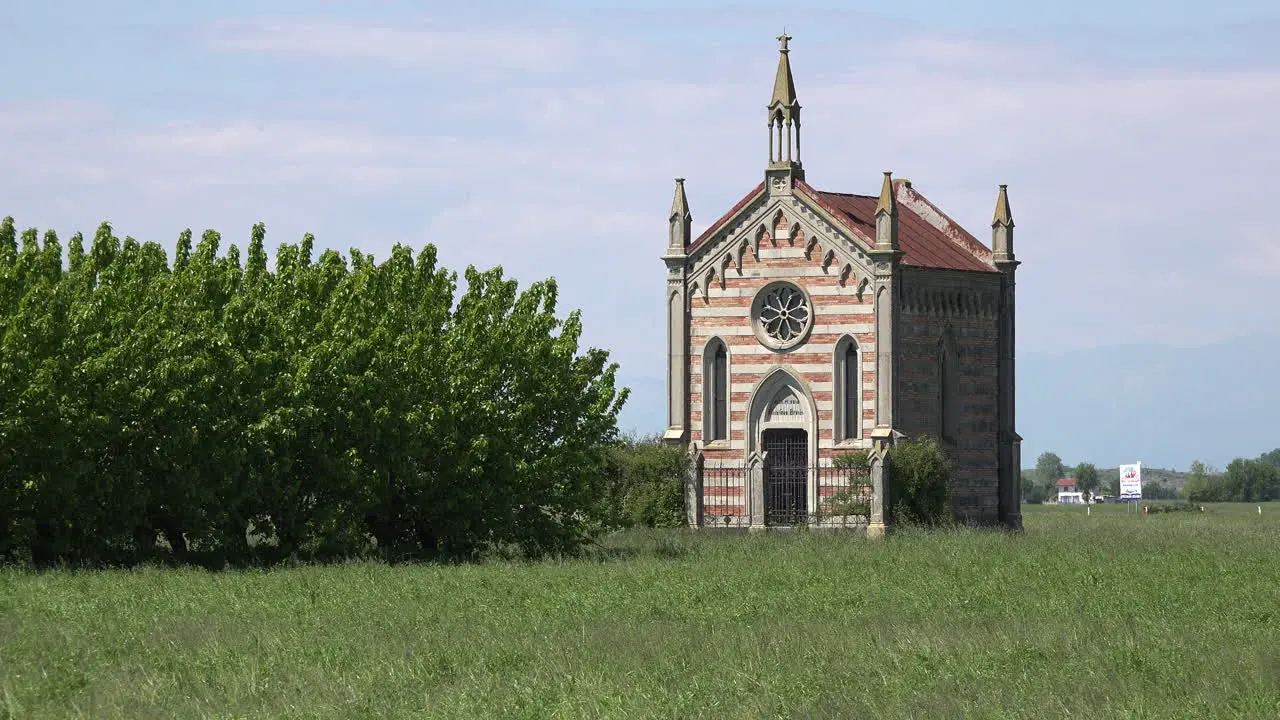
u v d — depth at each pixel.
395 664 31.58
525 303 65.06
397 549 62.16
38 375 52.03
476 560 60.62
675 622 37.72
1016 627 35.81
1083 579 46.00
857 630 35.91
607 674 30.34
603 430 64.88
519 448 62.47
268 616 38.47
